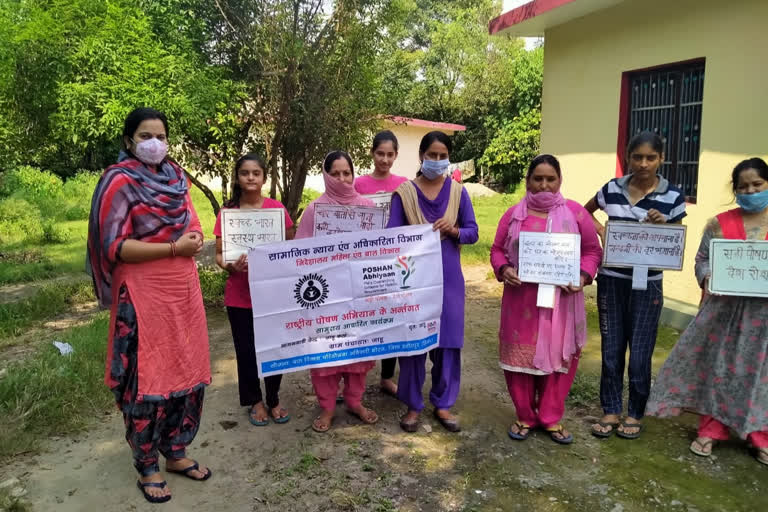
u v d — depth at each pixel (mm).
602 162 7043
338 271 3537
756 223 3328
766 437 3412
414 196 3652
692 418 4039
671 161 6258
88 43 5641
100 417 4012
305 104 6461
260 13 6547
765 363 3260
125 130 2826
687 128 6031
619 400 3766
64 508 2986
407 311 3639
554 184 3494
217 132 6551
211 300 6895
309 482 3219
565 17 7285
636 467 3381
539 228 3471
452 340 3697
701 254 3561
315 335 3576
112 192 2719
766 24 5055
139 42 5766
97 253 2807
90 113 5488
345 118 6824
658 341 5492
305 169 7016
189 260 2992
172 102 5523
